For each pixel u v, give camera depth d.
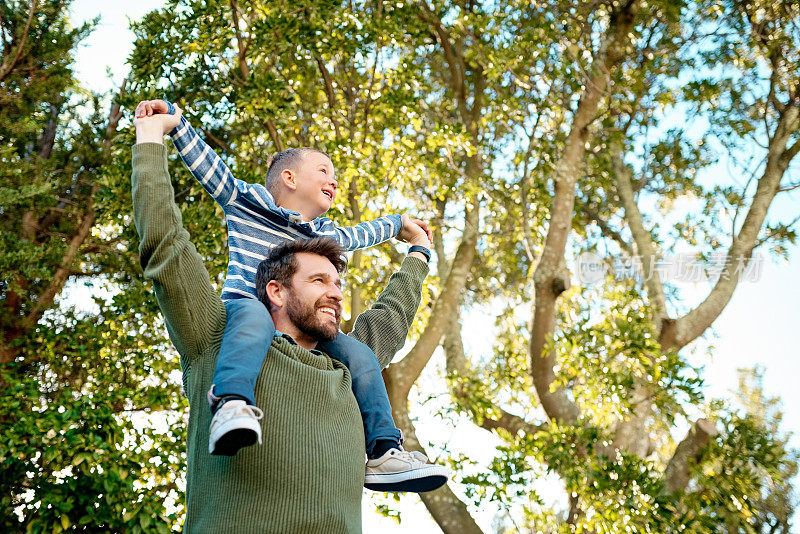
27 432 5.54
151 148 1.95
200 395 1.77
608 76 9.86
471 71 11.88
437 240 11.81
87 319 9.42
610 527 7.70
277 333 1.87
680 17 10.38
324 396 1.78
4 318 8.38
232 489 1.63
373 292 10.13
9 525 5.36
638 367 8.31
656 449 10.92
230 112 8.90
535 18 10.22
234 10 8.69
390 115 9.64
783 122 11.11
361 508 1.78
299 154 2.68
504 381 11.02
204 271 1.85
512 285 12.49
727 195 11.23
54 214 10.37
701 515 7.68
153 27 8.68
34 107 10.12
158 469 6.17
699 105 10.88
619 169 11.55
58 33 9.87
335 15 8.59
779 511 10.36
